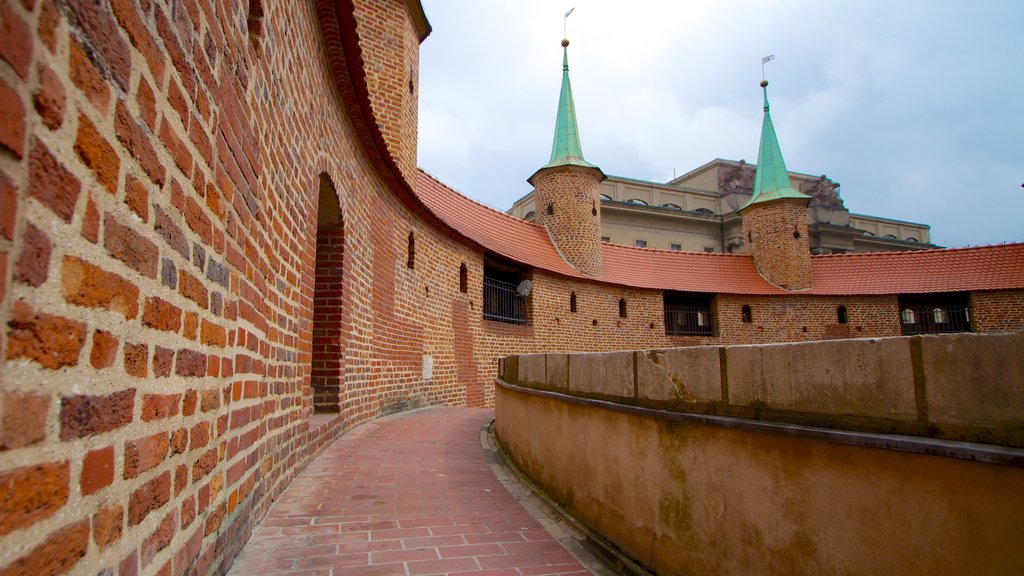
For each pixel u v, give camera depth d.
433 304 15.91
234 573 3.34
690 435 3.34
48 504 1.21
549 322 23.59
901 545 2.11
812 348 2.63
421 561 3.85
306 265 5.80
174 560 2.10
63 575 1.28
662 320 28.08
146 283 1.72
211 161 2.42
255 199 3.48
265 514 4.44
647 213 46.62
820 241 50.34
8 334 1.05
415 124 16.50
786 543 2.62
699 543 3.20
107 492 1.50
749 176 52.84
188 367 2.17
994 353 1.94
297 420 5.82
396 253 12.91
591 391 4.75
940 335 2.12
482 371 19.14
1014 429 1.85
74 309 1.30
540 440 6.04
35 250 1.13
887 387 2.27
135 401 1.67
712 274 30.53
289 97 4.64
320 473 6.18
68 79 1.24
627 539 3.95
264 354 4.04
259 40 3.52
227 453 2.96
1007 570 1.78
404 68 14.73
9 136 1.03
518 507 5.35
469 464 7.23
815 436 2.46
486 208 24.27
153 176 1.76
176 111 1.96
